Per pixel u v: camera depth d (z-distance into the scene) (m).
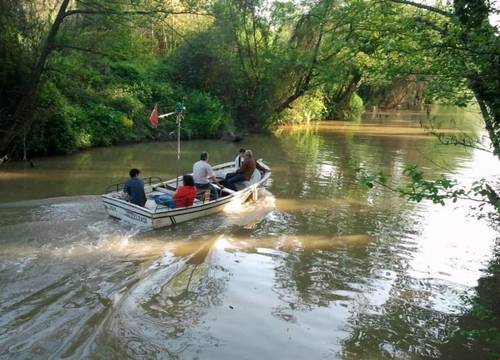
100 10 13.84
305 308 6.56
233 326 5.94
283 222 10.46
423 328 6.21
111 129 19.83
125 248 8.16
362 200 12.69
